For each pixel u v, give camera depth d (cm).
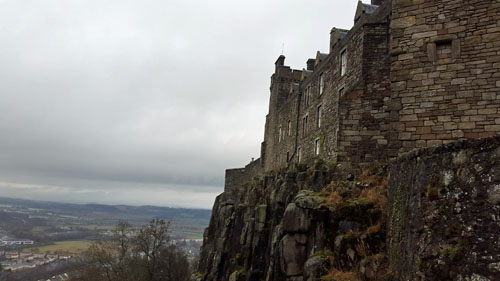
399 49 1209
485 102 1079
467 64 1112
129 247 5419
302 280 1380
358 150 1825
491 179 692
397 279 946
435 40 1161
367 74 1859
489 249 663
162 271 5184
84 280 5019
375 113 1822
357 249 1252
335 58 2719
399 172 1033
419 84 1167
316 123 3094
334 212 1440
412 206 886
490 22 1096
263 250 2706
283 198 2578
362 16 2339
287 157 3975
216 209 5181
